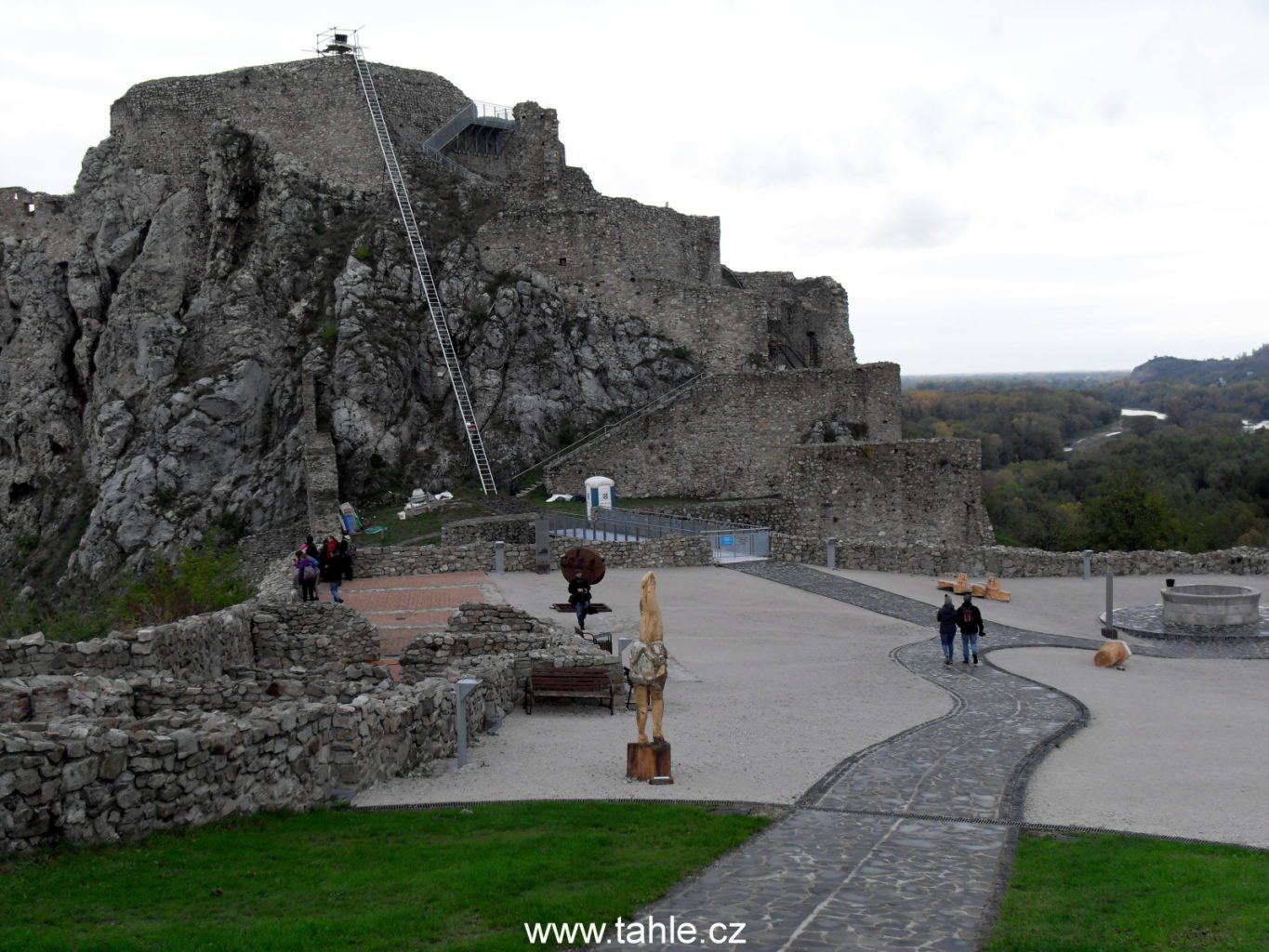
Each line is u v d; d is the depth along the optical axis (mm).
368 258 58188
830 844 12805
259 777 13359
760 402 55781
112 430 56500
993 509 94062
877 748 17344
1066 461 138500
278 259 59375
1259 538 83750
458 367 56281
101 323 63750
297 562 31750
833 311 70938
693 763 16609
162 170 65250
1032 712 20281
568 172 68312
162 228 62625
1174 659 26844
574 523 44281
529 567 37750
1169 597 30359
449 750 17406
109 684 15484
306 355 55250
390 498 51938
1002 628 30703
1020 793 14938
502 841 12625
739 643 27859
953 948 9859
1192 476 111125
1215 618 29625
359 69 64438
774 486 55688
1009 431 153875
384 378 53844
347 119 63938
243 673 19875
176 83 65500
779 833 13289
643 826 13352
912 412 173625
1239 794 15078
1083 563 38469
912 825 13570
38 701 14625
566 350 58656
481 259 60656
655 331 60938
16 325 67000
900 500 50781
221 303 58781
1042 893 11172
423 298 58031
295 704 14859
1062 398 197125
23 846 11117
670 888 11367
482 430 55500
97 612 37594
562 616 29719
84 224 65688
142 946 9344
